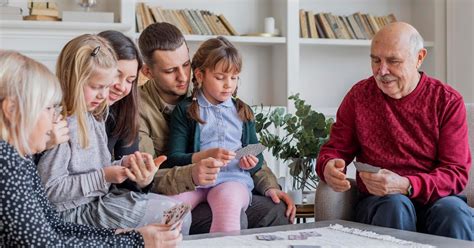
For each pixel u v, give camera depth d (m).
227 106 2.62
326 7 4.40
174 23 3.87
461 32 4.21
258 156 2.69
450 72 4.28
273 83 4.24
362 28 4.30
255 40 3.98
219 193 2.41
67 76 1.99
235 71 2.56
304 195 2.95
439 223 2.20
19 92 1.45
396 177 2.23
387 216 2.21
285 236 1.89
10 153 1.42
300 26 4.14
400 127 2.41
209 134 2.57
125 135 2.30
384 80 2.38
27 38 3.53
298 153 2.89
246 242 1.81
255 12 4.25
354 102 2.51
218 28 3.96
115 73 2.03
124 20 3.73
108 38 2.19
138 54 2.29
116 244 1.56
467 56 4.17
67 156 2.00
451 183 2.29
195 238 1.88
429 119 2.39
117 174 2.01
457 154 2.35
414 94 2.40
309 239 1.85
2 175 1.41
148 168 2.04
